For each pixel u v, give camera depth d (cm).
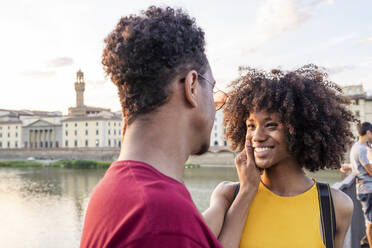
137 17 74
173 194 60
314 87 134
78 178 4234
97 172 5069
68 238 1644
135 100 70
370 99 5338
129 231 55
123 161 68
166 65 69
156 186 61
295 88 131
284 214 123
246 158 125
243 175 122
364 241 390
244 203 119
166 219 56
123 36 70
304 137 129
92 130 7781
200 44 76
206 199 2392
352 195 333
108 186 64
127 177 64
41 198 2827
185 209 59
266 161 121
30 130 8700
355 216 328
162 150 71
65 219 2059
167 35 69
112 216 59
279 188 130
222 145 6419
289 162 130
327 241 118
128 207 58
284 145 125
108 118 7806
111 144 7825
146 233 54
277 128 125
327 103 133
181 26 72
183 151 75
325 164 139
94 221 62
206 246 59
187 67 73
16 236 1664
